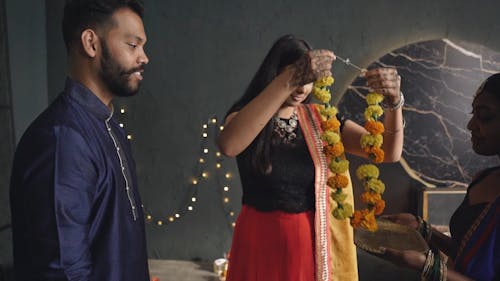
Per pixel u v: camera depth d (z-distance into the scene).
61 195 0.77
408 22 2.19
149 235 2.58
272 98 0.92
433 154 2.21
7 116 2.15
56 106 0.86
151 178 2.51
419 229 1.09
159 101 2.43
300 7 2.25
